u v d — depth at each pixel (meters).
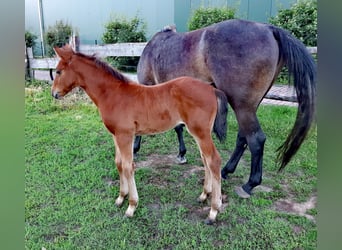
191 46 2.43
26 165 2.90
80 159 3.08
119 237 1.95
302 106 2.04
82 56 2.11
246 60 2.15
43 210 2.24
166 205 2.29
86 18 7.93
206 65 2.34
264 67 2.13
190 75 2.48
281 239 1.90
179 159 3.01
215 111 2.00
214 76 2.30
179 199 2.36
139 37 7.57
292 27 5.59
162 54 2.67
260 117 4.11
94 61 2.09
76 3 7.71
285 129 3.70
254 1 6.77
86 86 2.14
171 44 2.61
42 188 2.53
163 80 2.74
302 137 2.05
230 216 2.13
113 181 2.67
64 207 2.27
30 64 5.73
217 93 2.00
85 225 2.08
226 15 6.42
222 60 2.23
